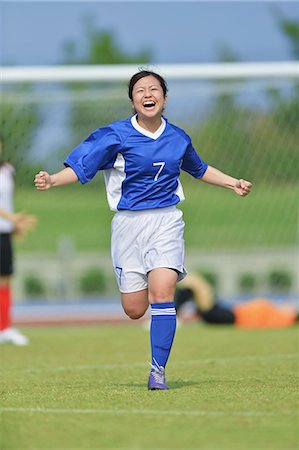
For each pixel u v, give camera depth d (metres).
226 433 20.59
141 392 26.58
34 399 25.78
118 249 28.00
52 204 83.44
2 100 63.59
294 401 24.44
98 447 19.59
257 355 40.88
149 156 27.41
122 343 48.22
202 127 66.56
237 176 67.06
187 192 74.69
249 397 25.19
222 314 56.06
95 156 27.39
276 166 67.25
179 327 56.16
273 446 19.42
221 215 74.94
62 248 74.38
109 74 57.06
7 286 48.22
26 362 40.06
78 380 31.91
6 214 46.31
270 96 66.12
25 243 78.31
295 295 73.94
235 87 64.94
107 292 74.75
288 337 49.38
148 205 27.61
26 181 65.69
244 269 75.44
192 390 26.81
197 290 56.41
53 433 20.98
